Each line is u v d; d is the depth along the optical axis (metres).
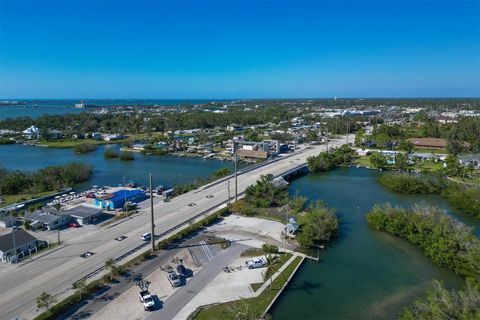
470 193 77.56
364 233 64.31
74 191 97.94
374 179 108.19
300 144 177.50
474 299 35.25
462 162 115.19
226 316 38.53
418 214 61.72
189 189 91.06
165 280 45.84
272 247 54.22
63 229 63.88
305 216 66.88
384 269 51.22
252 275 47.75
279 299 43.34
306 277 48.81
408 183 91.44
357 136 182.75
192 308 40.03
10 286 43.81
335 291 45.47
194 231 62.25
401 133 176.88
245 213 71.31
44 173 103.31
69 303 39.56
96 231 62.16
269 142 157.25
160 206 76.00
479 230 66.31
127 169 129.62
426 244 55.41
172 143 178.88
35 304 40.03
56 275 46.44
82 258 51.28
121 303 40.62
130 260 50.50
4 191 92.88
